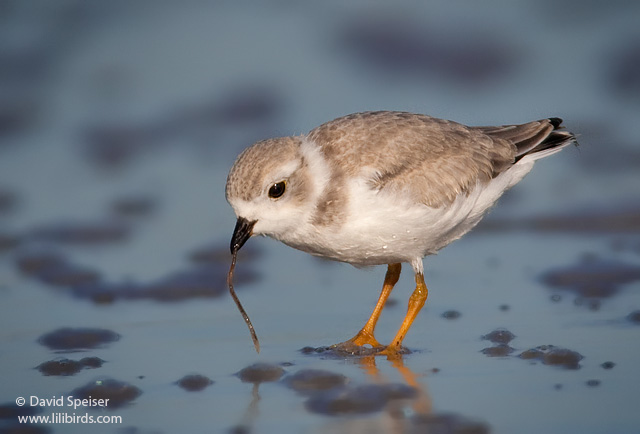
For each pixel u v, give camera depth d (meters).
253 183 10.19
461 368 9.62
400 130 10.83
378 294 12.42
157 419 8.52
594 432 8.05
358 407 8.66
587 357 9.77
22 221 14.80
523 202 15.20
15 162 17.14
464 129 11.41
